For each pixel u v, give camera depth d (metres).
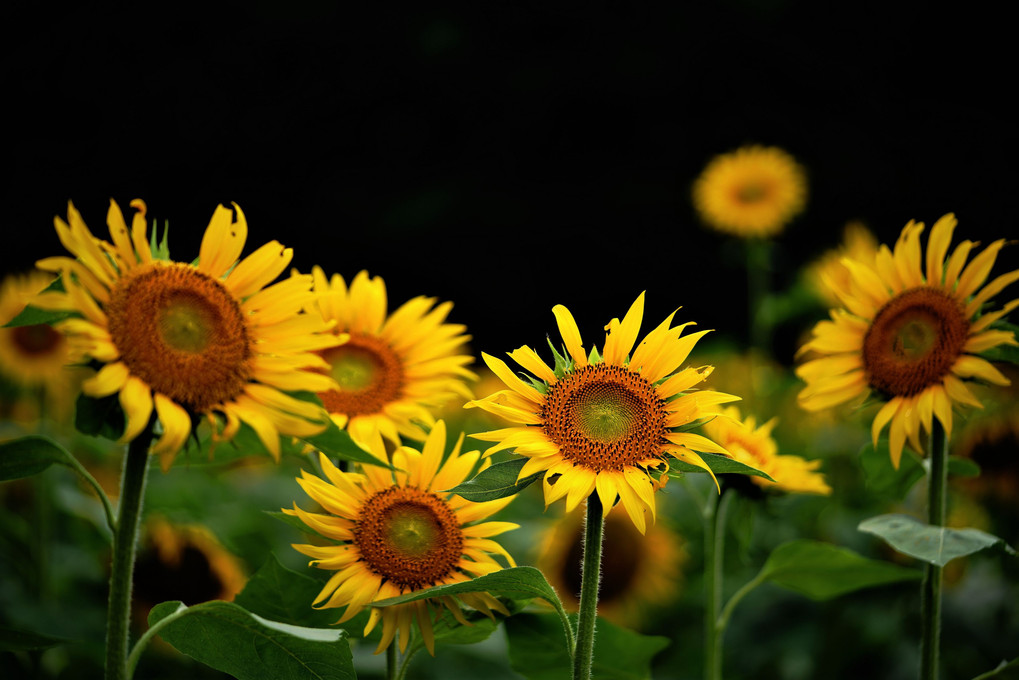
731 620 4.69
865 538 4.62
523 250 17.89
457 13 19.08
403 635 2.39
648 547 4.80
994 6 17.08
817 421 5.63
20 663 3.89
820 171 17.05
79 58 18.58
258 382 2.18
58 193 18.02
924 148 16.92
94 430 2.07
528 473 2.19
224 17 19.28
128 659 2.08
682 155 18.19
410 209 17.78
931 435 2.82
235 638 2.14
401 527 2.43
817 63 17.94
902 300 2.95
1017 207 16.17
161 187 18.61
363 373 3.20
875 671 4.28
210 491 5.48
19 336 5.45
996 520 4.48
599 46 18.62
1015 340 2.80
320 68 19.09
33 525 4.46
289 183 18.83
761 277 7.66
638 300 2.37
